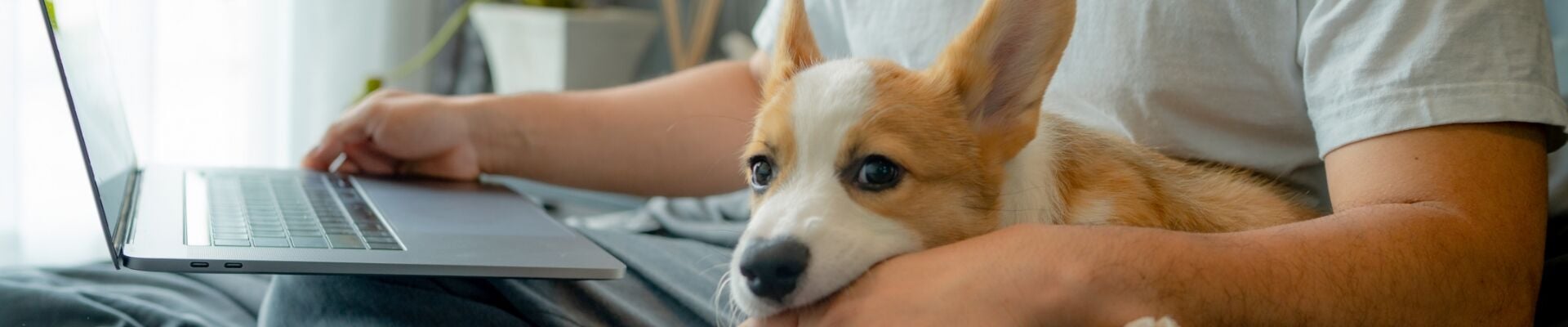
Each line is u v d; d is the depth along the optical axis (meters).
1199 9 1.06
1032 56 0.87
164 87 2.54
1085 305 0.70
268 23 2.66
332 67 2.73
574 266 0.93
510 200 1.32
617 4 2.92
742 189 1.52
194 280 1.23
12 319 1.05
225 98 2.62
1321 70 0.96
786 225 0.78
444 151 1.44
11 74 2.35
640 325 0.99
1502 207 0.84
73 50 1.01
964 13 1.21
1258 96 1.06
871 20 1.30
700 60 2.67
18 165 2.38
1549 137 0.94
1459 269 0.79
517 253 0.97
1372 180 0.88
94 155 0.94
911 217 0.82
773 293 0.76
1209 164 1.09
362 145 1.47
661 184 1.49
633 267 1.09
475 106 1.44
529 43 2.61
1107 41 1.12
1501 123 0.87
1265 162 1.08
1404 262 0.77
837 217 0.79
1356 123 0.91
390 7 2.76
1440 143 0.86
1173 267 0.72
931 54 1.23
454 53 2.80
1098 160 0.97
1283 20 1.03
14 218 2.39
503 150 1.46
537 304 0.98
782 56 0.97
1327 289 0.74
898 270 0.74
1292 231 0.79
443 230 1.07
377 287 0.97
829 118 0.84
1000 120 0.89
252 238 0.98
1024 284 0.70
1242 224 0.97
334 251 0.93
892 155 0.82
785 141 0.85
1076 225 0.86
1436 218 0.81
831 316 0.73
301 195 1.27
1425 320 0.78
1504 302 0.81
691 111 1.49
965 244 0.75
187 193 1.25
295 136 2.71
